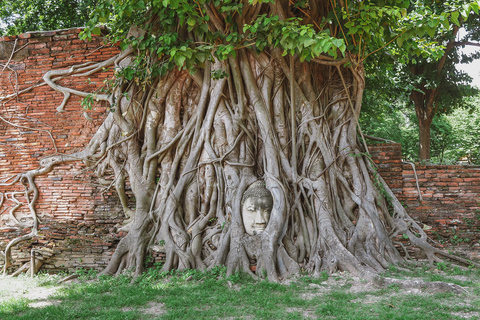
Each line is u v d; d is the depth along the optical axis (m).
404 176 10.78
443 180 10.73
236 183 9.46
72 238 10.25
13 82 11.42
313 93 9.97
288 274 8.25
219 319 6.02
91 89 11.03
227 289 7.55
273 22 8.03
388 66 11.30
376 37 8.90
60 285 8.61
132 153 10.32
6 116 11.35
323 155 9.58
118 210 10.53
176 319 6.02
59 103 11.18
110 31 11.09
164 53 9.85
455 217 10.55
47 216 10.84
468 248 10.04
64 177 10.88
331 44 7.23
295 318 5.89
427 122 20.61
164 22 9.33
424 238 9.45
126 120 10.41
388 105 17.95
